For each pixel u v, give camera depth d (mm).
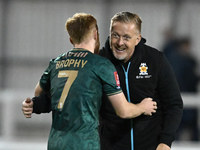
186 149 19484
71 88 9367
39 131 26391
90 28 9781
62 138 9234
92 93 9328
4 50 30141
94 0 29344
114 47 10383
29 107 10008
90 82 9336
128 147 11016
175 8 28984
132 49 10422
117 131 11047
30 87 29984
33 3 30109
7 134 21031
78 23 9766
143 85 10859
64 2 29844
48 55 30141
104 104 11016
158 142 10945
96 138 9297
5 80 29938
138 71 10867
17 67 30078
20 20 30172
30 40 30172
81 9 29656
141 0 29172
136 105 10273
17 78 30016
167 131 10633
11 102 21125
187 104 20750
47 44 30125
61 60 9961
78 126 9180
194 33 28703
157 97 11156
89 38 9828
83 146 9078
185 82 22969
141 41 10938
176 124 10719
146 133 11016
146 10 29219
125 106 9742
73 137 9133
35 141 21703
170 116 10867
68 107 9297
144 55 10953
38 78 30094
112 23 10328
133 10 29219
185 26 28812
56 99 9594
